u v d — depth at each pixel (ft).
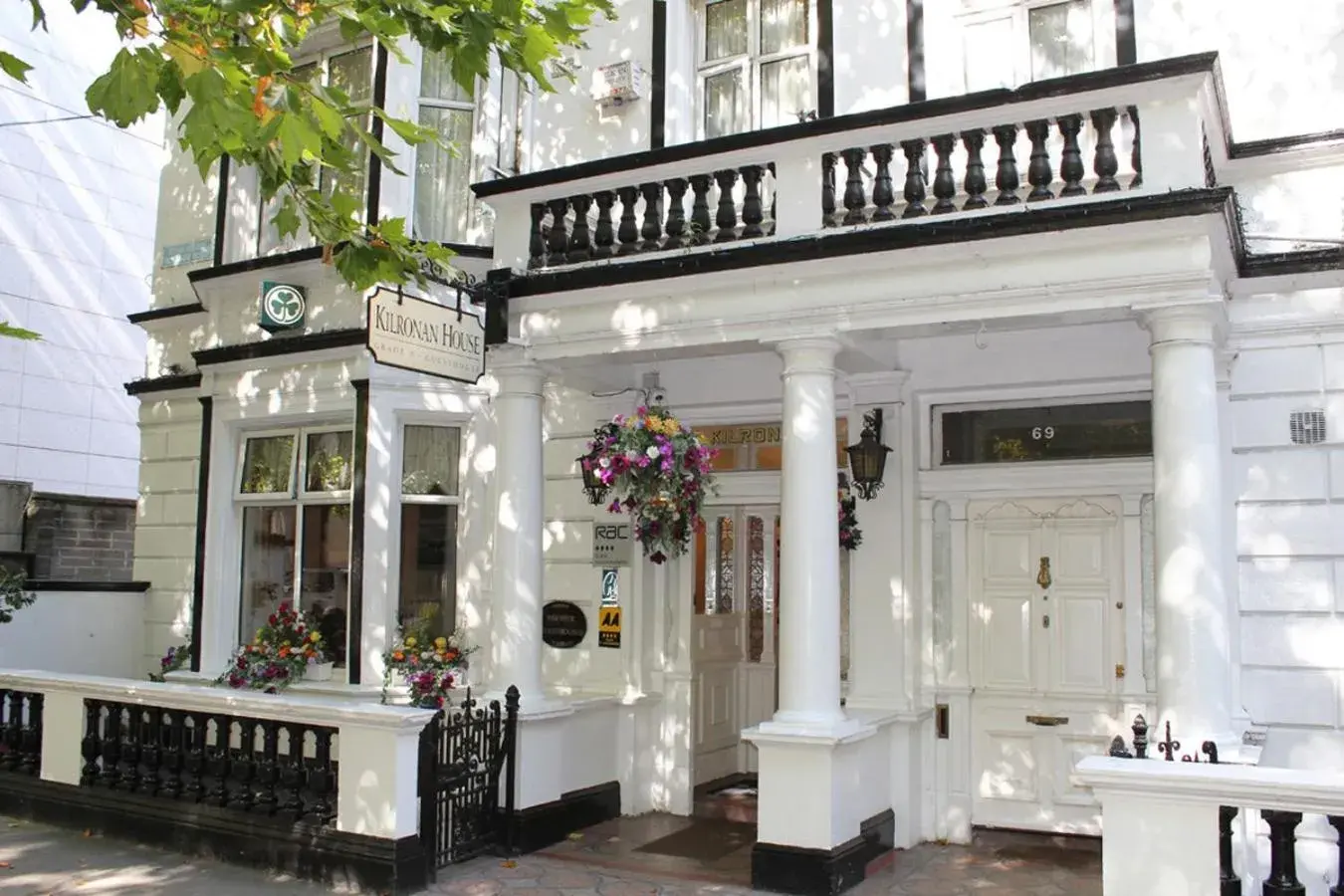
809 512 22.03
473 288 24.34
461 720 23.47
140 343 49.52
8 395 44.06
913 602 25.68
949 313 20.89
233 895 21.27
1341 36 22.99
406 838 21.58
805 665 21.88
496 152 31.07
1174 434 19.11
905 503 25.72
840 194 25.09
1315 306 22.49
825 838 21.29
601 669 28.89
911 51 26.35
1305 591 22.20
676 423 24.88
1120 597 24.62
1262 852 20.53
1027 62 25.52
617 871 23.08
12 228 44.42
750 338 22.66
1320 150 22.59
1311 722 21.95
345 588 30.50
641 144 29.40
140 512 36.09
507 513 25.50
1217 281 19.80
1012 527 25.73
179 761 24.71
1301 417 22.47
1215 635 18.62
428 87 31.65
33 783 27.04
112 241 48.42
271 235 33.37
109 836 25.40
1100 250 19.80
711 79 29.63
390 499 29.45
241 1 14.74
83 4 15.07
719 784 29.84
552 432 30.01
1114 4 24.66
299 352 30.73
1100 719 24.61
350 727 22.02
